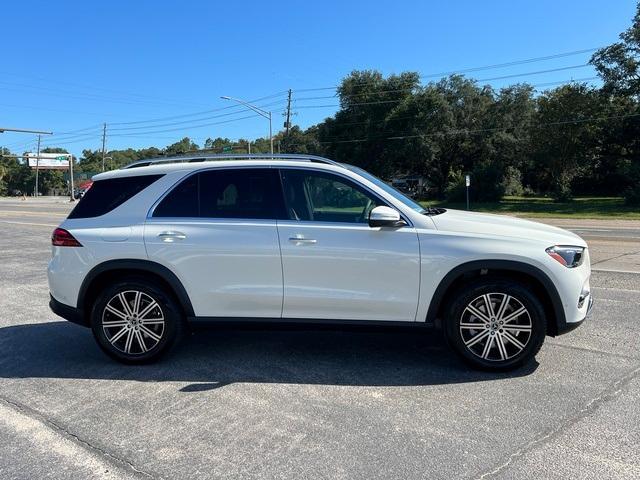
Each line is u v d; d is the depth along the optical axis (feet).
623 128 153.07
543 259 14.42
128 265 15.67
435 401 13.34
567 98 151.43
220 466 10.52
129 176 16.44
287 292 15.19
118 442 11.57
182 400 13.67
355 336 18.83
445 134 185.16
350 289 15.01
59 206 149.79
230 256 15.30
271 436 11.68
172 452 11.10
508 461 10.50
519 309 14.75
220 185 15.89
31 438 11.83
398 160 195.72
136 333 16.01
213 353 17.20
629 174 135.13
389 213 14.43
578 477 9.91
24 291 27.86
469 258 14.52
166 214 15.89
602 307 22.33
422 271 14.70
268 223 15.31
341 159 198.80
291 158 16.14
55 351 17.79
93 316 16.07
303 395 13.85
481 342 15.02
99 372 15.76
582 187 212.43
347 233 14.92
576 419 12.21
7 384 14.98
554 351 16.85
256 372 15.51
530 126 170.40
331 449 11.08
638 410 12.62
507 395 13.61
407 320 15.05
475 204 163.12
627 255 38.19
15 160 459.32
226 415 12.76
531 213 124.77
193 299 15.60
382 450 11.01
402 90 188.65
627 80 143.74
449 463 10.48
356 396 13.74
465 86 193.36
